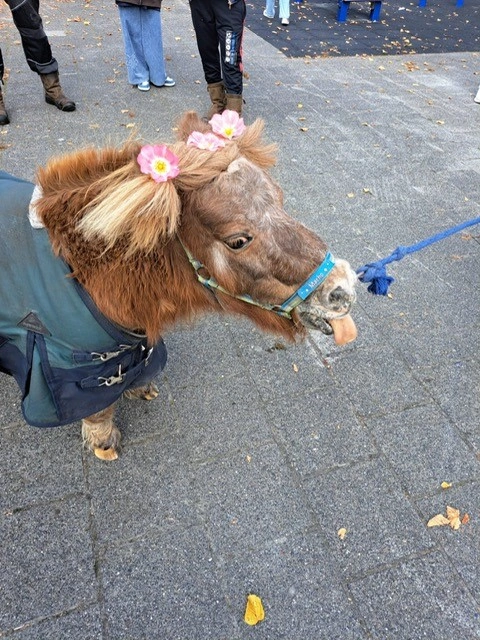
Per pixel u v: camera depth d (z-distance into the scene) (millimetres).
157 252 1557
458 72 8133
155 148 1356
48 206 1509
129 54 5953
